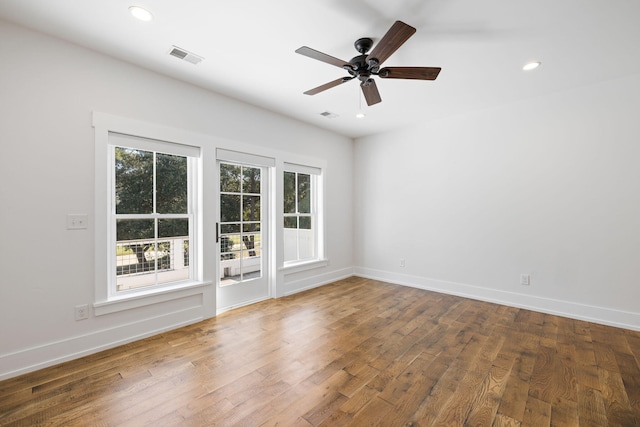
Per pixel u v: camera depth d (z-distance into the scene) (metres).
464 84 3.13
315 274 4.64
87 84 2.44
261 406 1.79
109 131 2.56
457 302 3.82
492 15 2.03
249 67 2.77
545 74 2.90
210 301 3.25
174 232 3.08
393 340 2.70
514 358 2.37
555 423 1.65
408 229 4.66
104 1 1.89
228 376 2.11
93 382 2.03
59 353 2.29
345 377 2.10
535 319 3.22
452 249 4.19
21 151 2.15
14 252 2.12
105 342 2.52
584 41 2.33
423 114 4.08
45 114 2.24
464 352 2.47
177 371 2.17
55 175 2.29
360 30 2.21
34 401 1.83
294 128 4.27
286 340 2.70
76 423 1.65
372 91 2.59
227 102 3.43
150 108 2.80
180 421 1.67
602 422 1.66
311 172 4.62
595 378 2.09
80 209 2.40
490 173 3.83
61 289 2.31
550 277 3.41
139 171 2.83
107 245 2.58
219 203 3.49
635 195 2.93
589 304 3.17
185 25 2.15
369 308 3.58
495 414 1.73
